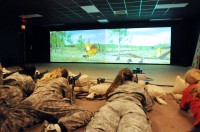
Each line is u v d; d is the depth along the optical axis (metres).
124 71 2.68
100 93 3.59
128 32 10.88
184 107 2.73
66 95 2.78
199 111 2.10
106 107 2.07
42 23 11.27
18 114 2.20
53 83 2.69
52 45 12.28
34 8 7.57
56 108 2.36
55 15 8.98
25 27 10.89
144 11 8.23
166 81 5.32
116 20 10.39
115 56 11.13
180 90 3.48
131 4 7.02
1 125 1.96
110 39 11.16
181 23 10.38
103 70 7.74
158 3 6.88
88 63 11.39
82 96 3.69
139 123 1.76
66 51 12.02
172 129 2.30
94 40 11.44
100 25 11.27
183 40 10.45
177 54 10.62
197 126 2.12
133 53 10.87
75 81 3.84
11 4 6.91
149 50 10.67
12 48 10.16
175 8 7.70
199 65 3.24
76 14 8.77
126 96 2.26
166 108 3.06
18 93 2.51
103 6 7.30
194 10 8.05
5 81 2.81
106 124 1.82
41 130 2.10
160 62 10.57
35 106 2.35
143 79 4.84
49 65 10.16
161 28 10.52
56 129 2.00
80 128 2.23
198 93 2.31
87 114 2.32
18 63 10.53
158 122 2.51
